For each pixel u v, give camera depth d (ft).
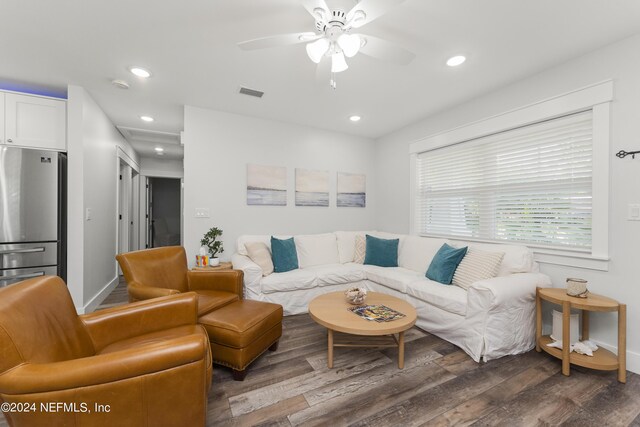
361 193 14.42
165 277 7.75
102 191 11.19
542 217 8.16
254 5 5.41
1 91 8.30
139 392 3.28
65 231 9.12
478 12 5.57
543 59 7.29
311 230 13.07
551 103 7.69
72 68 7.83
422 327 8.46
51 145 8.86
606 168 6.68
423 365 6.50
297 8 5.49
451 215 11.00
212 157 10.91
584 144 7.30
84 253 9.22
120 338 5.08
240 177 11.44
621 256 6.48
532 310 7.25
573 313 7.20
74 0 5.25
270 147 12.03
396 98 9.77
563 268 7.51
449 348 7.32
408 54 5.62
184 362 3.46
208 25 6.00
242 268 9.03
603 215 6.73
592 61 6.93
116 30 6.17
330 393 5.48
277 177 12.19
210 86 8.90
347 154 13.98
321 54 5.51
